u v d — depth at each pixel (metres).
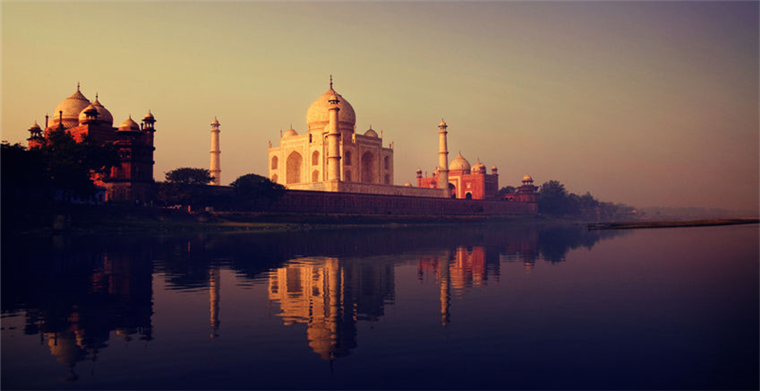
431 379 9.63
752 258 29.89
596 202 188.25
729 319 14.04
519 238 51.09
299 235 54.03
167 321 14.16
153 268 24.91
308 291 18.70
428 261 28.44
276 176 110.88
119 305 16.23
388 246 39.41
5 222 43.00
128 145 61.91
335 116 91.56
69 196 54.69
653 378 9.66
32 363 10.71
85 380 9.73
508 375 9.83
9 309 15.66
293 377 9.79
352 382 9.51
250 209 76.12
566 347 11.54
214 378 9.78
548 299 17.02
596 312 14.99
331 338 12.40
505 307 15.75
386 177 115.12
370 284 20.30
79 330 13.25
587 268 25.19
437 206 108.62
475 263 27.45
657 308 15.50
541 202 151.25
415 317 14.48
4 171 42.62
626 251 35.00
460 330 13.02
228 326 13.61
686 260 28.86
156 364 10.59
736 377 9.69
